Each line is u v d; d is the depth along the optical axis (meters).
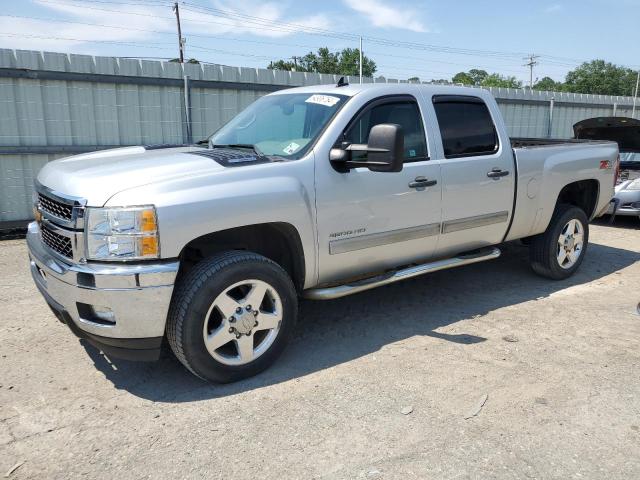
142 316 3.16
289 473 2.67
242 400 3.35
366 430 3.02
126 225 3.07
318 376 3.67
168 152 4.06
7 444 2.89
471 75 90.38
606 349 4.11
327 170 3.79
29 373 3.70
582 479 2.62
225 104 9.84
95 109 8.73
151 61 9.00
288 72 10.43
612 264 6.69
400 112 4.34
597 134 9.83
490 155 4.86
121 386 3.54
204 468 2.71
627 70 94.19
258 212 3.44
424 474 2.65
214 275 3.31
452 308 5.02
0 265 6.43
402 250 4.36
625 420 3.14
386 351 4.07
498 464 2.73
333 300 5.21
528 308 5.03
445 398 3.37
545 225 5.55
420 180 4.29
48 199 3.56
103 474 2.66
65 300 3.27
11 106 8.09
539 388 3.50
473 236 4.88
